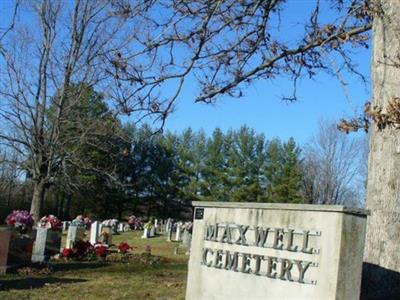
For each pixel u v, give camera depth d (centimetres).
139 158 8038
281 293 718
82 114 3061
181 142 8681
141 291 1153
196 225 850
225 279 792
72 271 1605
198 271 831
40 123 3177
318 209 693
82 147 3331
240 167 8225
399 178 716
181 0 942
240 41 1028
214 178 8419
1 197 5650
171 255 2567
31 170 3256
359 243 680
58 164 3294
